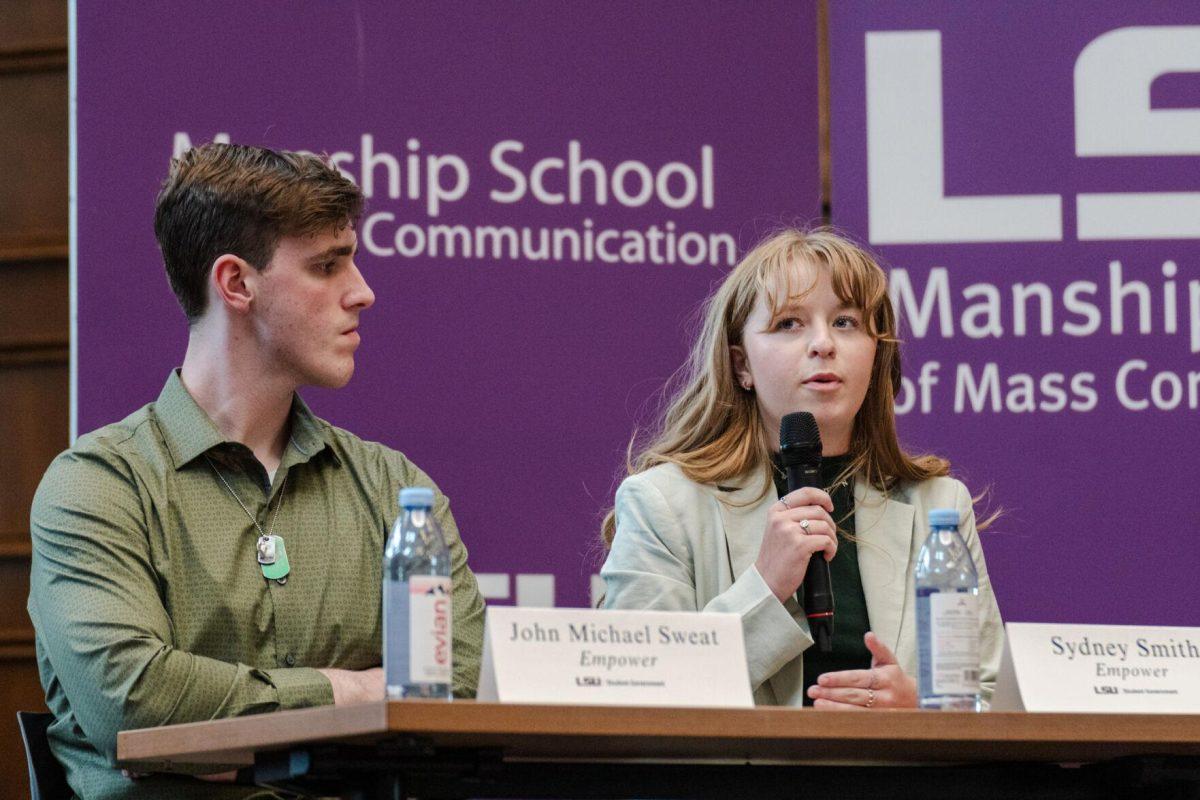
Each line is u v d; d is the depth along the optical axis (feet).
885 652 26.05
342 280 30.35
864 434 31.27
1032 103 41.96
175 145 40.78
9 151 48.62
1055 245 41.68
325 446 30.73
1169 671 22.88
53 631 27.14
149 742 21.58
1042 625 22.65
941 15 42.14
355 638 29.71
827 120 44.39
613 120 41.68
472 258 41.16
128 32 40.88
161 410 30.07
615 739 20.29
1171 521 41.06
